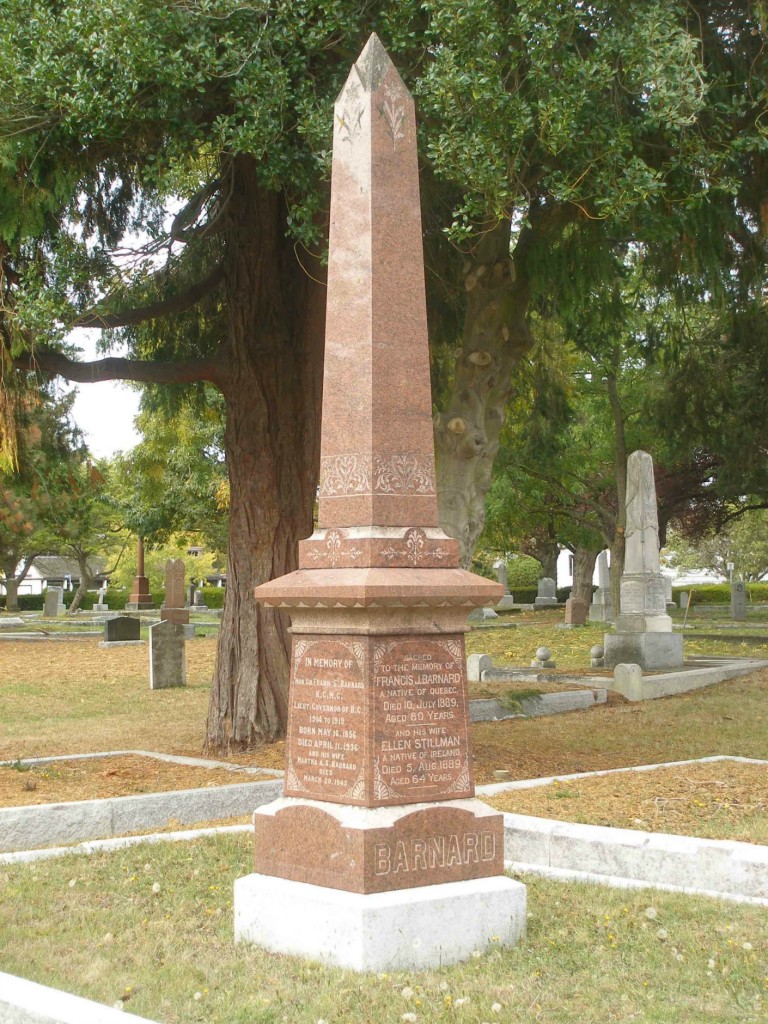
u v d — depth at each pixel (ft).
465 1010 15.75
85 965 17.92
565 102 31.76
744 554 220.84
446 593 19.01
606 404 105.50
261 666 41.57
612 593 108.06
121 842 26.30
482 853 19.11
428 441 20.45
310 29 33.81
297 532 42.75
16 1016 13.96
